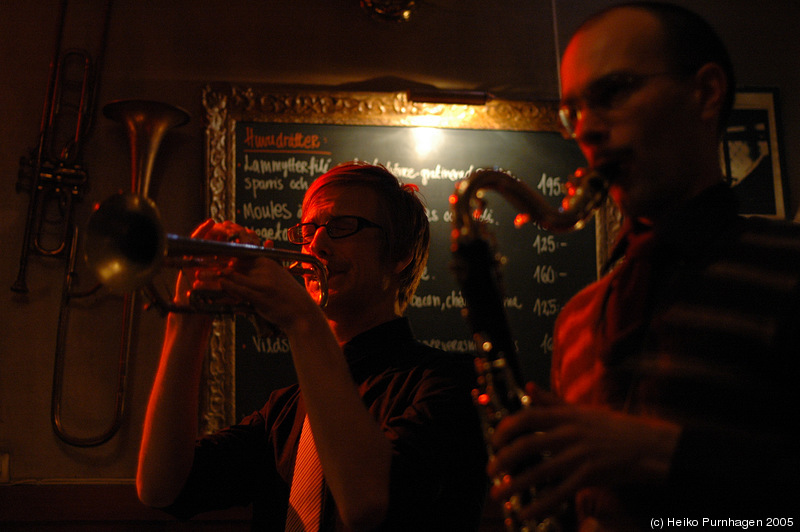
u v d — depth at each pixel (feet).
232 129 7.61
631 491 2.61
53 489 6.86
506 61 8.16
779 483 2.09
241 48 7.92
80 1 7.83
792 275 2.50
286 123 7.72
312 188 4.63
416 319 7.47
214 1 7.98
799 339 2.38
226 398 7.06
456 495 3.64
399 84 8.00
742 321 2.52
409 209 4.62
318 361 3.31
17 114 7.55
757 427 2.38
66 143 7.54
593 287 3.44
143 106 6.88
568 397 3.25
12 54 7.66
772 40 8.34
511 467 2.30
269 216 7.54
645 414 2.64
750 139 7.98
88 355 7.19
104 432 7.06
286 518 3.92
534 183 7.83
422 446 3.42
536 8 8.29
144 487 4.06
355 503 3.05
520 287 7.61
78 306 7.25
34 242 7.22
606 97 2.82
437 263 7.61
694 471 2.13
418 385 3.89
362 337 4.27
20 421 7.00
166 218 7.50
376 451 3.16
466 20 8.19
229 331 7.20
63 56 7.57
